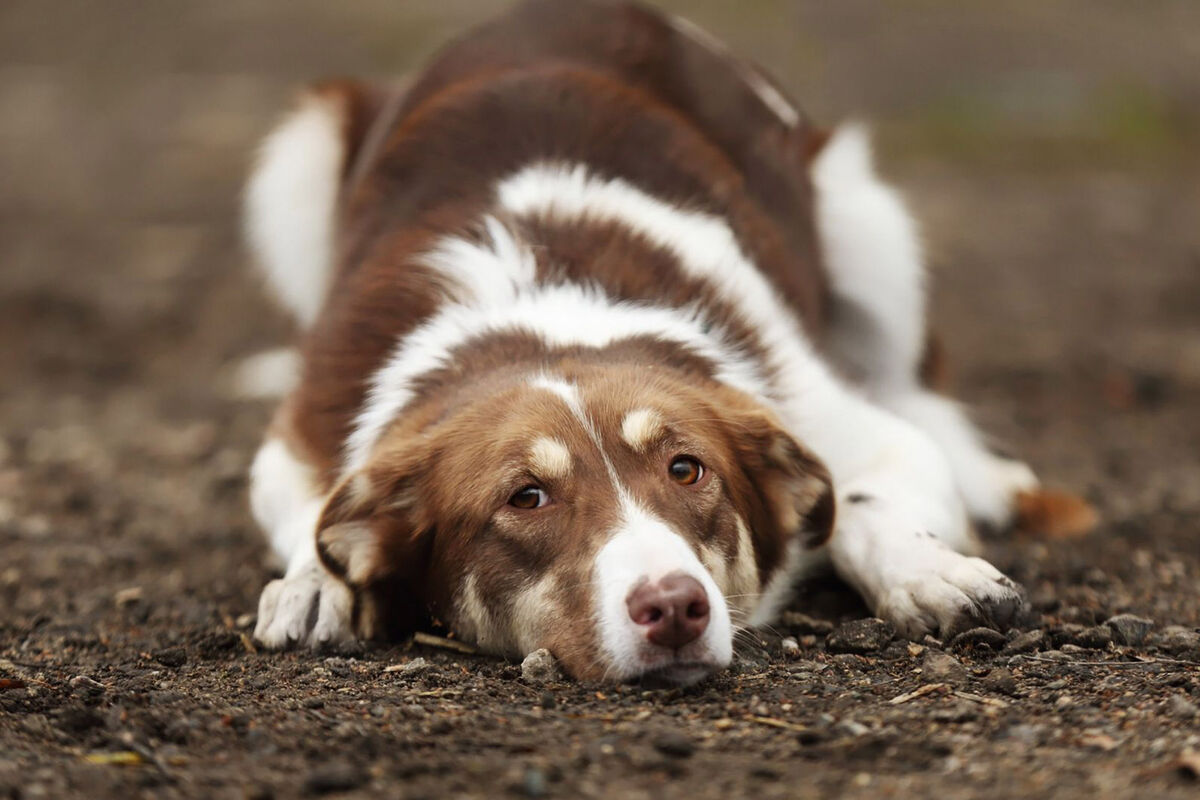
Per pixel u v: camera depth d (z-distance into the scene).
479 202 9.59
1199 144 32.53
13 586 10.18
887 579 8.48
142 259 24.44
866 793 5.63
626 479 7.45
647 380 7.93
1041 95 34.88
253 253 13.98
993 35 39.84
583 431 7.54
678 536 7.29
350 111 12.60
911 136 32.34
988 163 30.84
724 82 11.46
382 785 5.78
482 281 8.96
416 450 8.02
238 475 13.65
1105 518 11.43
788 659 7.84
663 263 9.16
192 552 11.10
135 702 6.92
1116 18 42.25
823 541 8.67
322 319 10.04
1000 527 11.16
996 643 7.89
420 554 8.12
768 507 8.40
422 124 10.37
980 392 16.91
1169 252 24.53
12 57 43.50
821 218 11.80
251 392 17.44
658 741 6.20
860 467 9.47
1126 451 14.12
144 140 34.00
